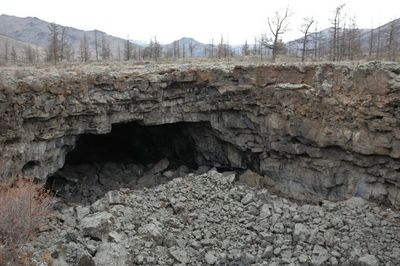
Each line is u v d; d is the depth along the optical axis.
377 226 17.12
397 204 18.97
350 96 19.75
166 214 17.84
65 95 21.12
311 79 21.66
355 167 20.62
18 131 19.48
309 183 22.25
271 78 22.95
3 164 19.03
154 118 24.42
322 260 14.91
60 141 22.12
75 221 16.86
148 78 23.16
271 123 23.02
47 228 15.89
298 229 16.41
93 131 22.98
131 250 14.55
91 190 24.39
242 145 25.08
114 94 22.64
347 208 18.55
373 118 18.98
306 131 21.45
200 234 16.52
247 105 24.08
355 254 15.20
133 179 26.25
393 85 17.80
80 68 25.92
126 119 23.75
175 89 24.31
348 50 43.38
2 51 95.88
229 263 15.07
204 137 27.00
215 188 20.14
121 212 16.89
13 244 12.28
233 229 16.92
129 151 31.31
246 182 23.98
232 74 23.77
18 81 19.36
